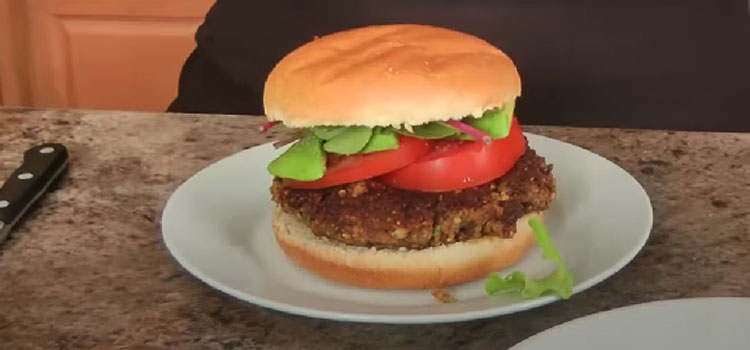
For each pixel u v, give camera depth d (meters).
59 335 0.40
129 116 0.65
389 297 0.43
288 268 0.45
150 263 0.46
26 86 1.20
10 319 0.41
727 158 0.57
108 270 0.45
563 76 0.80
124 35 1.17
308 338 0.40
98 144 0.60
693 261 0.45
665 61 0.80
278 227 0.46
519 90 0.44
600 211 0.49
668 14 0.81
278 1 0.87
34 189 0.51
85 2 1.15
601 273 0.42
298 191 0.44
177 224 0.48
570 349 0.34
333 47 0.45
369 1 0.85
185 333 0.40
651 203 0.51
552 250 0.42
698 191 0.53
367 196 0.43
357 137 0.42
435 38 0.45
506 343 0.39
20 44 1.18
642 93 0.79
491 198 0.43
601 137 0.61
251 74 0.85
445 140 0.44
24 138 0.61
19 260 0.46
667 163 0.57
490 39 0.81
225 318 0.41
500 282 0.41
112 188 0.54
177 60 1.17
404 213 0.42
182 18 1.15
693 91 0.79
